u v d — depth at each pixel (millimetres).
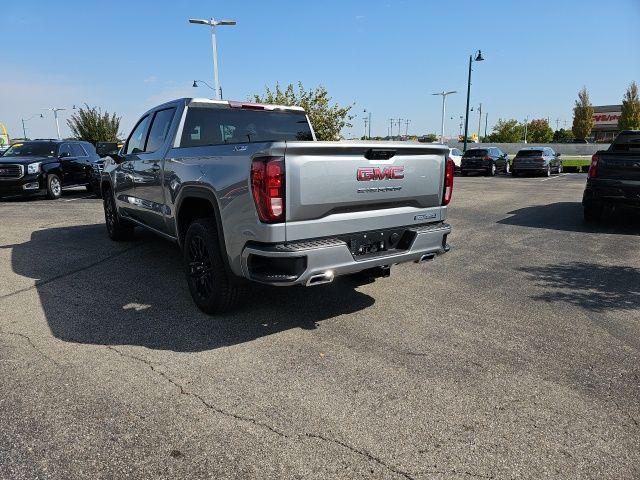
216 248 4023
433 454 2492
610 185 8781
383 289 5184
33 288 5125
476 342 3855
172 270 5820
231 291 4121
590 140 73375
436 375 3312
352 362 3490
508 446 2562
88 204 12641
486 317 4398
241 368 3381
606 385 3201
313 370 3361
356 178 3713
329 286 5254
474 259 6566
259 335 3941
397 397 3027
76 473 2326
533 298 4934
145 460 2422
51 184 13859
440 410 2889
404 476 2330
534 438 2633
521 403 2975
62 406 2879
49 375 3248
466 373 3346
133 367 3373
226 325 4141
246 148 3543
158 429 2672
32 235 8008
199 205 4516
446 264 6281
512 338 3939
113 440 2572
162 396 3006
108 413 2816
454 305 4707
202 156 4105
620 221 9859
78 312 4422
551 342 3865
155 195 5258
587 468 2402
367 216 3840
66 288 5125
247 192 3471
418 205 4270
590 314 4484
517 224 9477
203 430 2668
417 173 4152
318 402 2961
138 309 4508
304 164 3424
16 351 3605
